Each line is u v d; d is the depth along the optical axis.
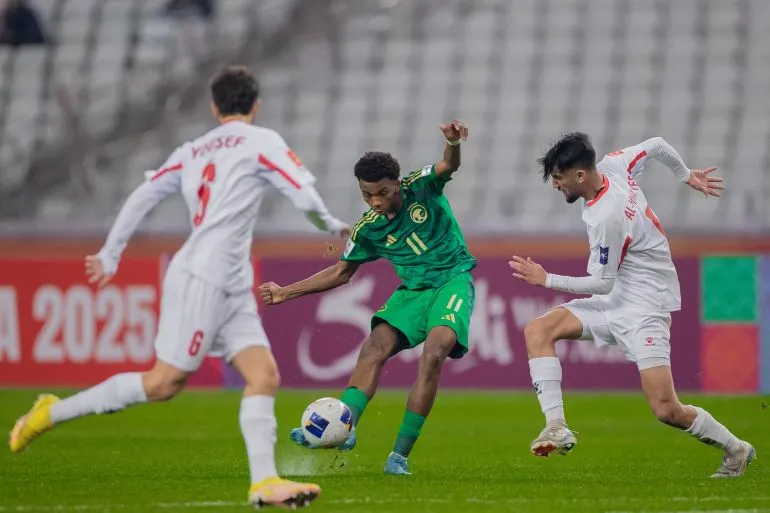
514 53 74.38
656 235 23.89
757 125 68.31
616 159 24.42
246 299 19.69
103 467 26.92
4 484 23.38
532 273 23.31
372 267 51.44
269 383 19.30
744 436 34.41
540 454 23.64
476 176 67.88
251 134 19.83
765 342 48.69
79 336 53.44
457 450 31.45
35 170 70.75
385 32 77.31
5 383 53.97
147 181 20.16
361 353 25.41
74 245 59.31
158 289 52.72
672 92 70.75
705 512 19.17
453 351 25.62
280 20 78.06
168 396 19.52
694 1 74.31
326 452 31.23
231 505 19.95
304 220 63.47
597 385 50.22
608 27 74.44
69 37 78.62
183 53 77.31
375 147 71.19
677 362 49.34
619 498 21.00
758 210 62.84
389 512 19.23
